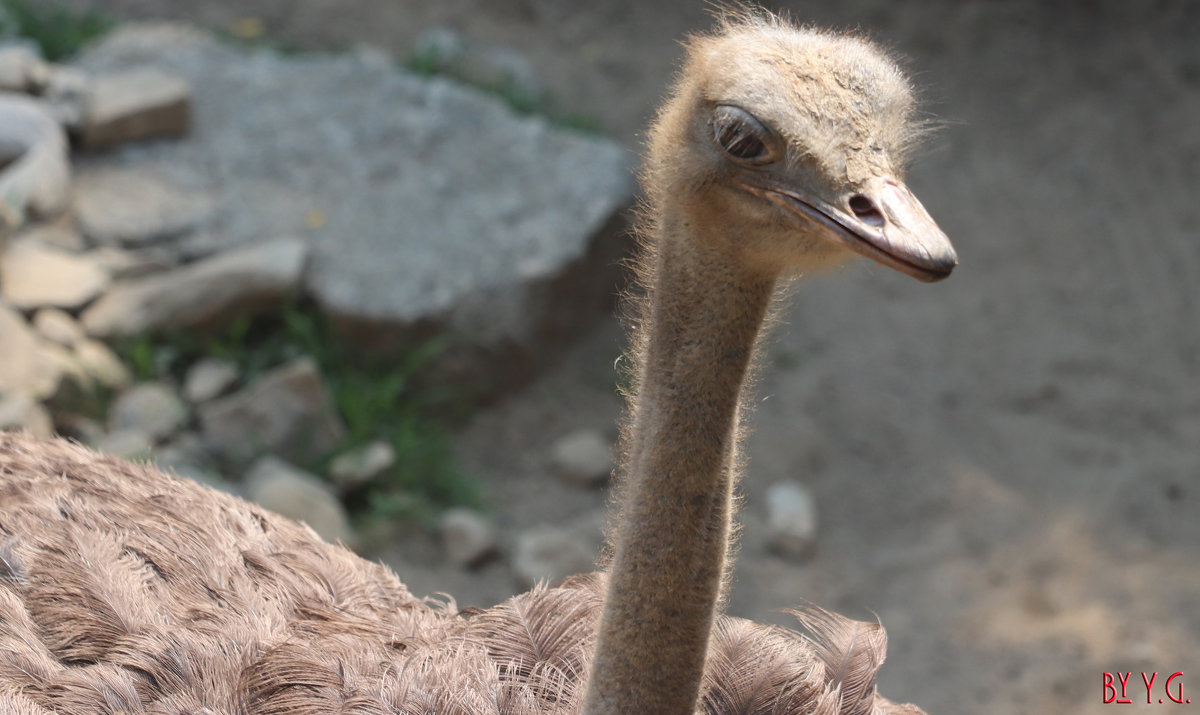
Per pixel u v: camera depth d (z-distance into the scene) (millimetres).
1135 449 17672
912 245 4996
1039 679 14055
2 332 14211
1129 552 15844
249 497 13953
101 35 20594
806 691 7344
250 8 23141
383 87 20047
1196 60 26156
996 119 24656
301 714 6840
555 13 25422
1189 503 16703
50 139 17031
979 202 22625
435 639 7582
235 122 18891
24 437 9094
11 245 15836
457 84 21109
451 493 15375
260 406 14812
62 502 8328
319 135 18859
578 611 7711
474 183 18406
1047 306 20484
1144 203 22828
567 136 19719
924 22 26656
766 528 15867
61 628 7418
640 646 5855
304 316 16188
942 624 14836
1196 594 15117
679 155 5613
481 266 16844
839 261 5641
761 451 16969
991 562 15695
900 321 19984
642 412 5902
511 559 14805
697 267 5625
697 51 5965
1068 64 26047
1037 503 16656
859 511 16469
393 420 15805
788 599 14984
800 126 5281
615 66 24266
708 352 5672
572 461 16062
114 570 7750
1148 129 24516
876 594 15234
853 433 17641
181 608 7648
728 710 7312
